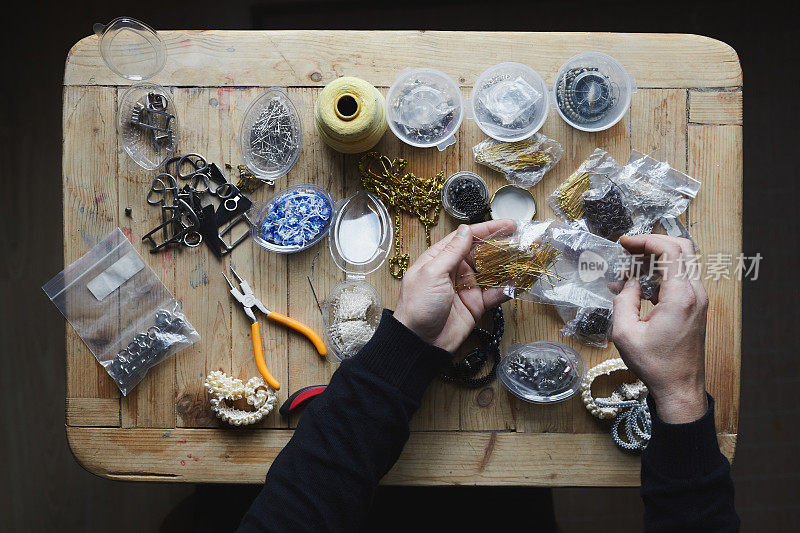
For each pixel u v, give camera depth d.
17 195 2.00
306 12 1.95
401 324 1.14
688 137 1.35
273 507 1.07
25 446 1.98
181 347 1.34
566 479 1.31
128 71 1.36
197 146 1.36
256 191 1.36
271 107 1.35
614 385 1.34
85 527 1.95
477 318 1.27
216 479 1.32
